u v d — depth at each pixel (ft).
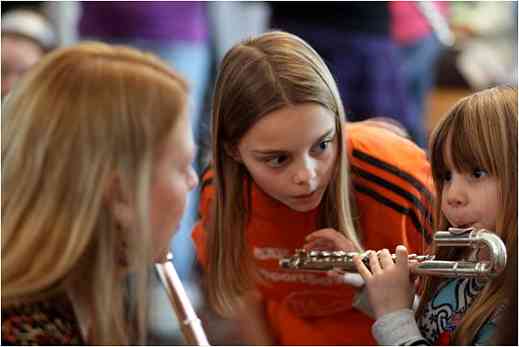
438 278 9.90
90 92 8.08
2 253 8.02
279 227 11.45
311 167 10.35
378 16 16.21
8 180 8.09
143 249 8.05
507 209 9.45
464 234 9.22
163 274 10.26
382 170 10.94
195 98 18.16
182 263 16.10
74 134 8.01
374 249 11.00
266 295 12.57
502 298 9.30
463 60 19.39
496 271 9.00
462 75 19.26
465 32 19.76
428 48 18.71
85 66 8.20
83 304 8.19
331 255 10.73
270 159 10.42
